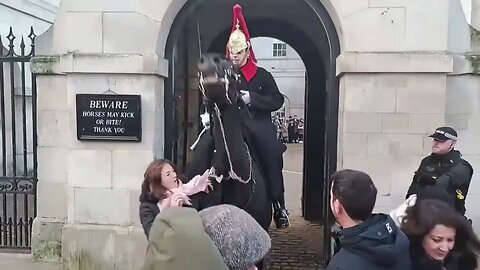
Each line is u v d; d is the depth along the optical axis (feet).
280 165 14.37
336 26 18.22
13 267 19.42
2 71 20.83
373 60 17.17
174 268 5.19
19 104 35.81
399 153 17.46
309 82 28.94
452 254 8.72
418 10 17.13
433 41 17.17
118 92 18.13
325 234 18.98
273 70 102.32
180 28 19.20
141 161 18.16
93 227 18.38
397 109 17.37
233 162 11.93
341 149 17.95
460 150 18.54
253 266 5.97
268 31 28.78
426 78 17.25
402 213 9.17
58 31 19.98
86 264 18.47
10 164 35.29
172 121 19.53
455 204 14.20
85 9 18.12
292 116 101.55
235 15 14.46
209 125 13.14
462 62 18.22
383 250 7.79
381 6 17.22
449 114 18.51
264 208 13.30
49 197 20.43
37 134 20.42
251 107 13.87
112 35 18.08
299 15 27.17
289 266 20.20
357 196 8.34
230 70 11.70
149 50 18.04
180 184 12.82
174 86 20.22
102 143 18.31
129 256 18.21
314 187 28.84
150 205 12.73
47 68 19.76
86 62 18.01
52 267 19.38
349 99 17.49
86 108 18.19
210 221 5.87
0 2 38.99
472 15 19.35
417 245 8.50
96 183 18.40
